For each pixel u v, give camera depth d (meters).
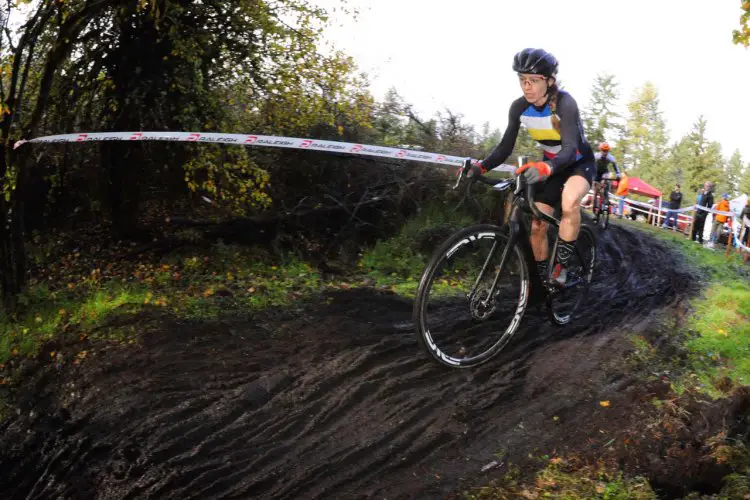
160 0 6.58
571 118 3.39
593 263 4.73
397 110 8.87
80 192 9.30
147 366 4.14
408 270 7.14
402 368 3.99
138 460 3.09
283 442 3.20
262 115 8.33
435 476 2.85
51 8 5.39
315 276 6.78
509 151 3.71
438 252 3.39
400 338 4.52
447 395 3.61
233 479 2.89
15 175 5.60
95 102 8.04
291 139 4.31
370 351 4.25
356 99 8.16
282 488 2.80
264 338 4.62
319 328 4.77
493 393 3.61
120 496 2.84
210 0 7.47
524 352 4.23
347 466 2.96
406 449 3.07
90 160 8.91
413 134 8.84
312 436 3.25
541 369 3.96
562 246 3.83
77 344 4.59
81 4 6.77
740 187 90.44
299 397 3.66
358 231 8.21
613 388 3.68
